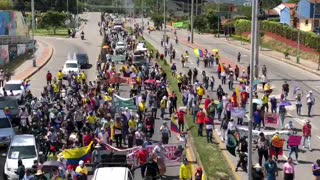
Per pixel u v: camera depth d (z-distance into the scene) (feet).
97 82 139.54
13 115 112.78
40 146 88.02
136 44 273.75
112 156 79.25
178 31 448.24
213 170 82.28
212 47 308.40
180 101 137.90
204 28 435.53
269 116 109.50
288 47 283.59
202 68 210.38
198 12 584.40
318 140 104.22
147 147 81.00
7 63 226.17
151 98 119.03
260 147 82.84
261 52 284.41
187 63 226.17
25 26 305.73
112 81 152.46
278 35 302.45
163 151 82.79
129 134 94.02
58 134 91.25
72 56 233.55
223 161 87.66
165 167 83.56
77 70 185.47
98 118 103.19
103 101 115.34
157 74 161.38
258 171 70.74
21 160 77.41
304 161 89.97
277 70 213.66
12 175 80.33
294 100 147.23
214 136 104.99
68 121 96.32
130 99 115.14
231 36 388.16
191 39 334.44
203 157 89.92
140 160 79.56
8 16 272.72
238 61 233.35
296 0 456.86
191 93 126.00
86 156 79.71
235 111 108.06
